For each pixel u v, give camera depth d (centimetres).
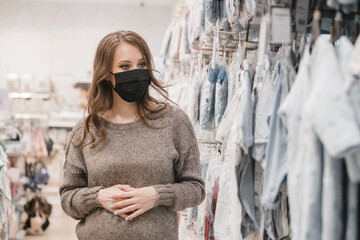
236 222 161
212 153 248
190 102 279
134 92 157
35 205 527
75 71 677
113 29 715
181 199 156
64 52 677
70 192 163
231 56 277
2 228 262
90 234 157
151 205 151
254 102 162
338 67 98
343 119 90
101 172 156
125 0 696
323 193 97
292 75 129
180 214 325
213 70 245
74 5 707
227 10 212
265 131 153
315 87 96
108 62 158
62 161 612
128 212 155
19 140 501
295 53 145
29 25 697
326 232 95
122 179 156
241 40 248
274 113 133
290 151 110
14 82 619
